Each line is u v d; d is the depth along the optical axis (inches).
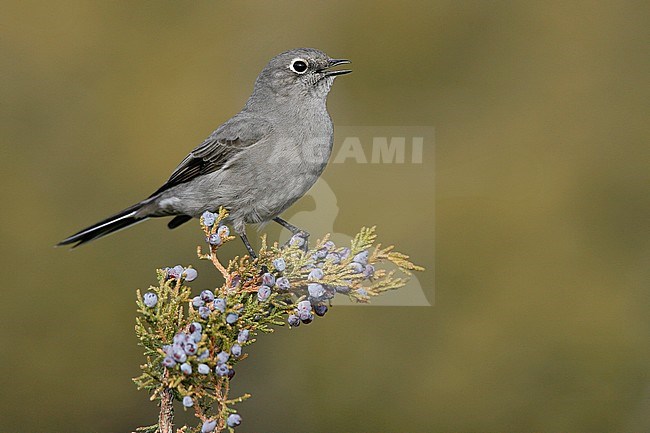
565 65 543.2
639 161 514.3
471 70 545.3
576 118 529.3
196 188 359.6
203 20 552.7
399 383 466.9
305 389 472.7
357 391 467.5
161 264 495.8
